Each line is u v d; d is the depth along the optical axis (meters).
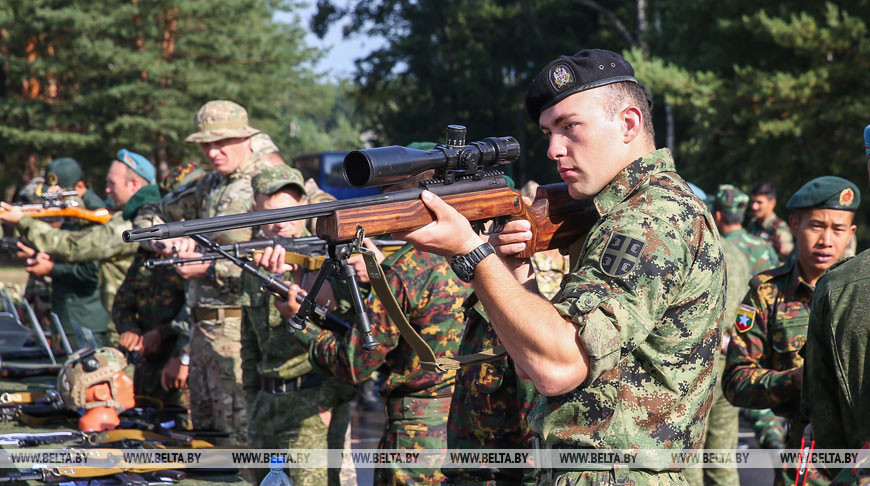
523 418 3.15
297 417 4.32
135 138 29.61
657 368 2.22
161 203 6.05
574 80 2.26
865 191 17.17
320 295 3.98
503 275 2.12
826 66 16.30
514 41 36.22
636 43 31.33
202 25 31.91
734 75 18.11
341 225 2.03
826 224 3.88
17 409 4.23
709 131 19.12
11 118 30.05
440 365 2.22
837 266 2.49
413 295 3.59
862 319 2.32
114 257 6.50
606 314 2.04
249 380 4.66
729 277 5.74
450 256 2.15
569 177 2.32
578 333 2.03
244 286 4.45
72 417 4.26
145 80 30.45
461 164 2.26
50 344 6.92
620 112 2.28
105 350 4.13
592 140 2.26
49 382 5.36
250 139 5.53
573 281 2.14
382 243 4.56
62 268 6.60
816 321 2.49
